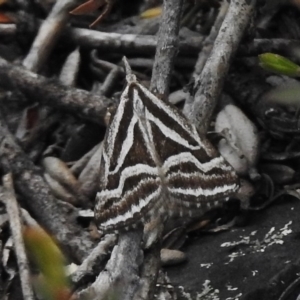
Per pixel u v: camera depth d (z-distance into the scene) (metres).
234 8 0.49
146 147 0.45
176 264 0.47
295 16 0.52
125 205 0.44
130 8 0.53
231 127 0.49
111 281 0.45
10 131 0.50
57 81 0.50
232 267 0.47
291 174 0.49
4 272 0.47
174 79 0.51
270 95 0.45
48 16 0.52
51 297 0.44
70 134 0.50
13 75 0.50
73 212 0.48
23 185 0.48
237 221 0.48
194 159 0.45
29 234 0.45
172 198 0.44
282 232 0.48
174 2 0.48
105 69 0.51
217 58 0.48
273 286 0.46
